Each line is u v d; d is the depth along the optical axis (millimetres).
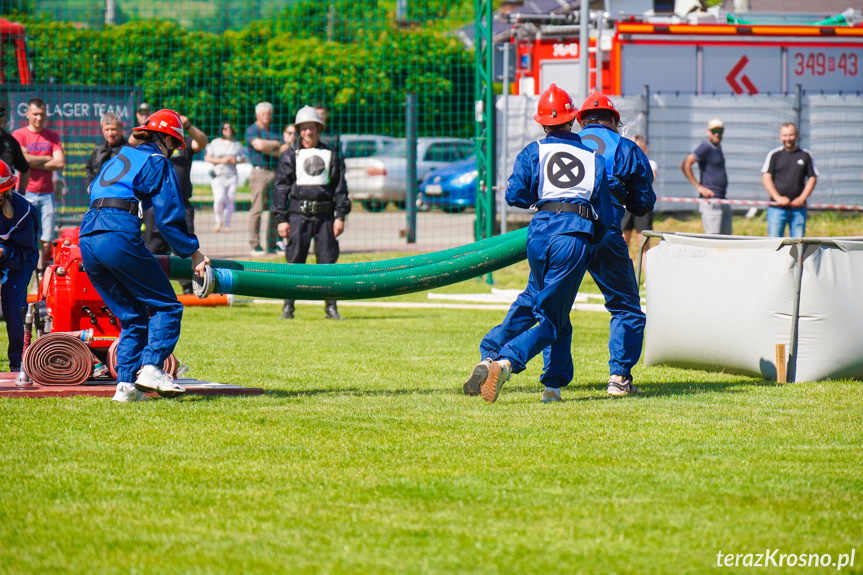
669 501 9891
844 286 17219
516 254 16734
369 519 9305
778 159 31516
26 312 17688
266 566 8164
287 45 62219
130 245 14250
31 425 13031
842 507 9734
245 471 10938
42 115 28922
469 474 10852
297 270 15812
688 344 18734
